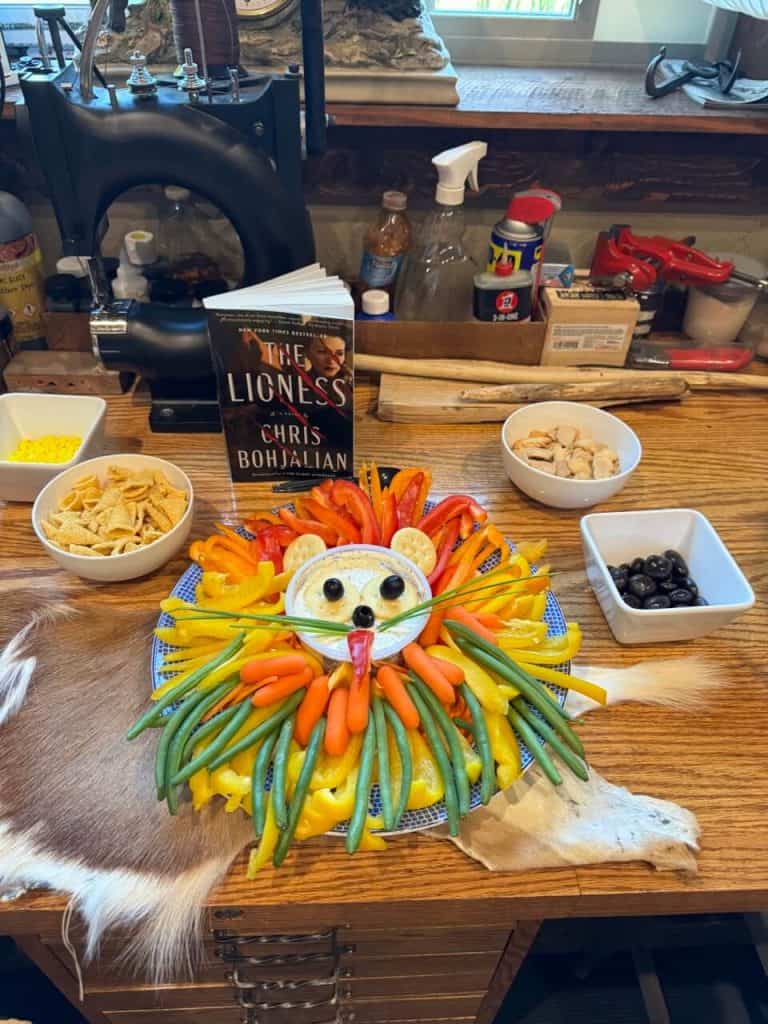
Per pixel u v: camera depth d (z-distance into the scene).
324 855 0.63
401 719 0.66
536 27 1.20
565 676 0.71
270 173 0.89
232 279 1.13
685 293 1.21
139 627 0.79
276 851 0.60
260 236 0.93
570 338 1.09
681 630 0.77
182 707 0.66
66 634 0.78
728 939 1.15
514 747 0.67
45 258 1.22
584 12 1.18
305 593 0.75
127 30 0.99
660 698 0.75
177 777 0.62
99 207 0.90
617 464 0.95
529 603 0.76
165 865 0.62
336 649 0.69
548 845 0.64
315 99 0.89
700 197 1.16
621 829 0.65
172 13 0.89
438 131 1.07
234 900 0.61
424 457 1.01
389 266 1.09
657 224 1.23
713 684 0.76
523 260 1.04
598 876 0.63
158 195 1.15
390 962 0.81
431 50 1.00
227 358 0.85
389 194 1.05
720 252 1.26
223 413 0.89
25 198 1.14
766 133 1.06
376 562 0.78
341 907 0.61
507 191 1.15
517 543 0.89
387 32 0.99
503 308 1.07
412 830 0.62
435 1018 0.96
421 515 0.88
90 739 0.70
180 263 1.10
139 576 0.84
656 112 1.06
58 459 0.93
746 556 0.89
